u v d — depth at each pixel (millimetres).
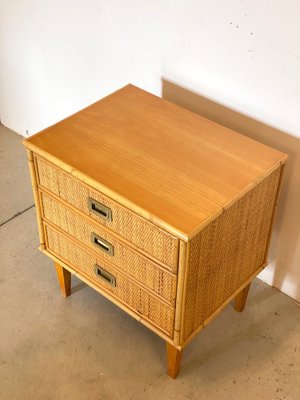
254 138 1809
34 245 2160
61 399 1712
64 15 2086
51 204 1712
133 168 1540
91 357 1814
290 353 1834
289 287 1979
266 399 1716
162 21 1812
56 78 2318
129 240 1539
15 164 2496
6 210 2295
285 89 1646
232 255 1638
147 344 1848
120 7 1893
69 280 1952
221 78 1776
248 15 1603
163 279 1525
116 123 1688
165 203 1443
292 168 1752
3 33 2369
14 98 2568
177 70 1880
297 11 1506
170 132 1661
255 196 1567
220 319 1924
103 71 2123
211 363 1804
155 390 1735
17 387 1739
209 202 1450
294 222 1832
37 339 1860
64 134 1646
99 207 1545
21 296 1987
